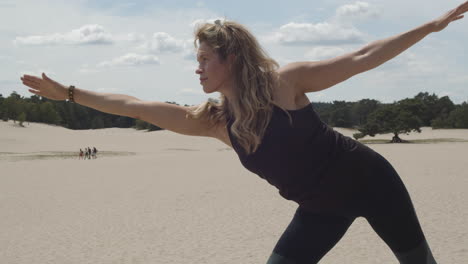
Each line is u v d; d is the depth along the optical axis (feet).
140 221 44.34
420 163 101.04
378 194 8.95
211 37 8.46
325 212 9.27
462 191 54.49
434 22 8.47
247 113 8.36
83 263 30.14
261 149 8.56
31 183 87.86
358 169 8.84
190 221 43.11
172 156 180.86
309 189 8.91
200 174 94.12
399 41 8.49
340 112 584.81
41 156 204.33
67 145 269.23
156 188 71.56
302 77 8.73
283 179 8.91
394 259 27.32
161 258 30.42
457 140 319.88
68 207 55.88
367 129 333.42
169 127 9.61
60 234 40.01
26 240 38.19
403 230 9.16
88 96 9.52
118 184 80.33
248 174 89.71
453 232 33.30
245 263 28.30
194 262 29.01
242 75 8.36
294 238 9.43
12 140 278.26
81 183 84.79
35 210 54.60
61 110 615.98
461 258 26.37
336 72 8.59
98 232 40.06
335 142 8.86
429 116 540.93
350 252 29.27
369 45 8.64
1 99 487.61
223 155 176.35
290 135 8.41
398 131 319.88
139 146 273.95
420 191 55.88
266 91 8.33
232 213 46.29
